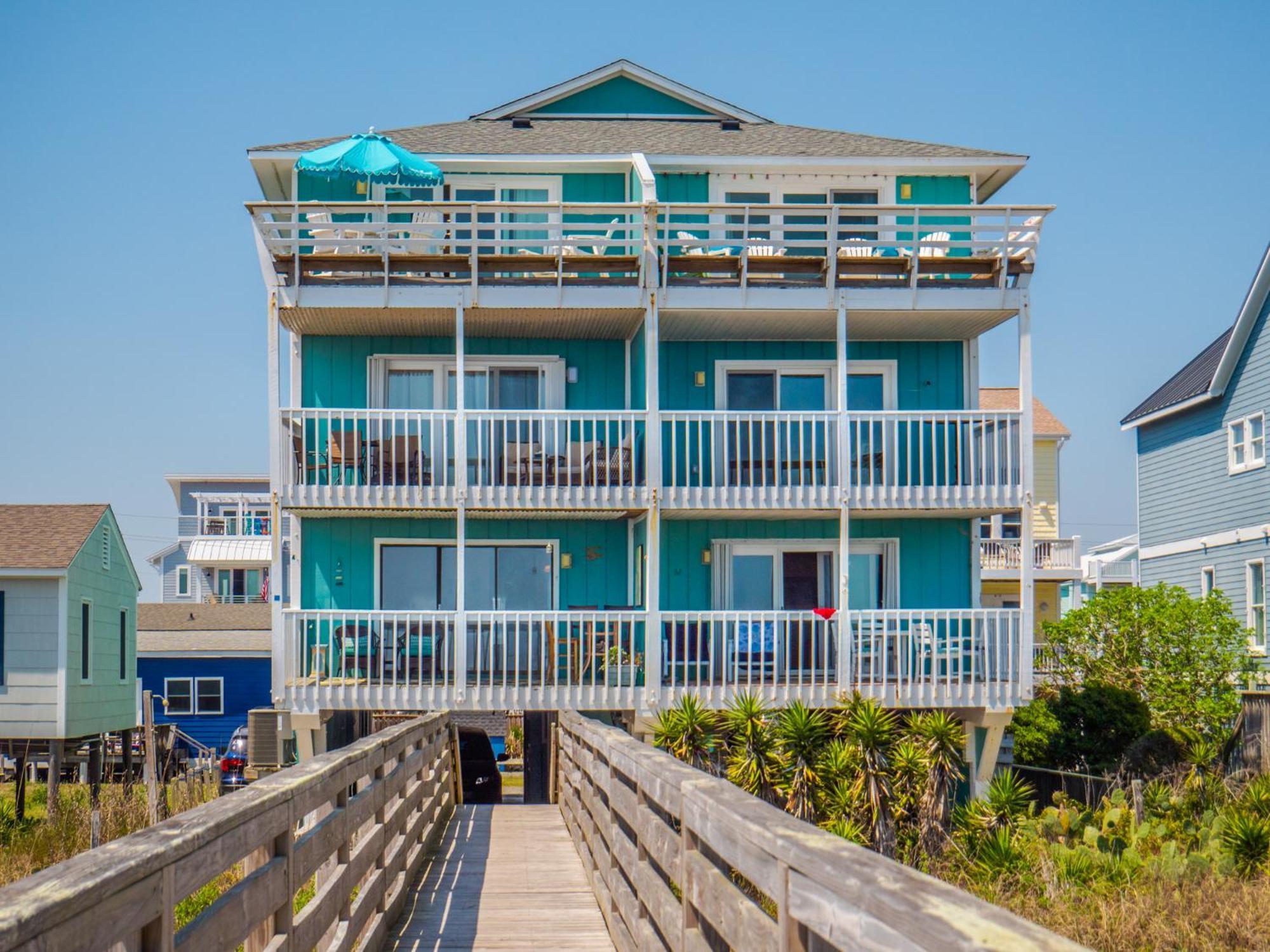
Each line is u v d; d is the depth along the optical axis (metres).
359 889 8.36
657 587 18.39
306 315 18.89
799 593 20.69
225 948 4.36
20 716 26.08
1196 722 24.00
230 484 66.88
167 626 42.16
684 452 20.31
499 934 9.32
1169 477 33.06
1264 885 12.77
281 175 20.77
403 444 19.66
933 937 2.45
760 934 4.18
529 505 18.52
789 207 18.36
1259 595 28.58
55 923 2.84
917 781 16.77
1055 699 23.86
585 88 23.34
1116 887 13.46
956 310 18.80
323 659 19.88
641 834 7.52
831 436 20.39
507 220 20.59
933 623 18.52
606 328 19.94
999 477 18.83
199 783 24.50
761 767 16.72
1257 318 28.72
